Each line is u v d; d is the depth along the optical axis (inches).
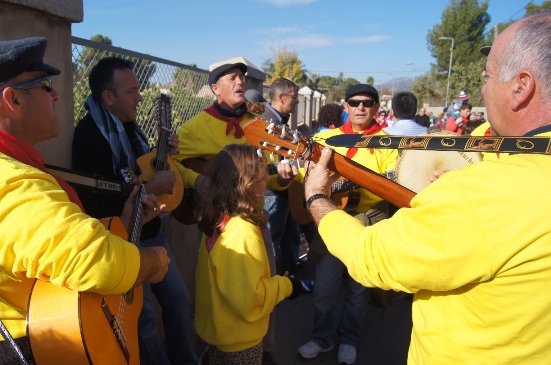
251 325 80.6
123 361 57.6
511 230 35.6
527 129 40.9
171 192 100.0
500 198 36.1
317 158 69.4
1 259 42.8
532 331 37.0
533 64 39.4
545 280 35.5
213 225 81.5
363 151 113.7
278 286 83.4
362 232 47.1
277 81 176.1
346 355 117.7
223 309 80.6
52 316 46.7
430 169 103.0
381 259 42.1
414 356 47.1
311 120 568.1
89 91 110.8
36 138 53.9
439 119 516.4
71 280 43.8
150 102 141.2
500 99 42.6
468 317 39.9
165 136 104.1
